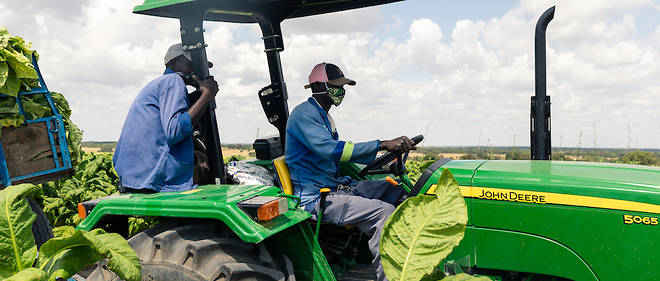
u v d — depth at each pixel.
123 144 3.25
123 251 2.18
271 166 3.80
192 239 2.78
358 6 3.93
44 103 4.15
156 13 3.24
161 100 3.15
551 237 2.68
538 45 3.38
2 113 3.69
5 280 1.89
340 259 3.61
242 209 2.59
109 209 2.92
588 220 2.61
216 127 3.33
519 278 2.82
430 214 1.96
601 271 2.59
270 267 2.69
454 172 2.94
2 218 2.18
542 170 2.91
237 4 3.49
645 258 2.51
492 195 2.79
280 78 4.05
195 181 3.38
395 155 3.33
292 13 3.93
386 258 1.95
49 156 4.12
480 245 2.82
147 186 3.10
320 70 3.38
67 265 2.12
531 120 3.44
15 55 3.69
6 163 3.74
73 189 6.13
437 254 1.91
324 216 3.13
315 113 3.31
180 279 2.64
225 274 2.54
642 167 3.03
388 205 3.08
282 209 2.66
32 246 2.22
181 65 3.42
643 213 2.51
